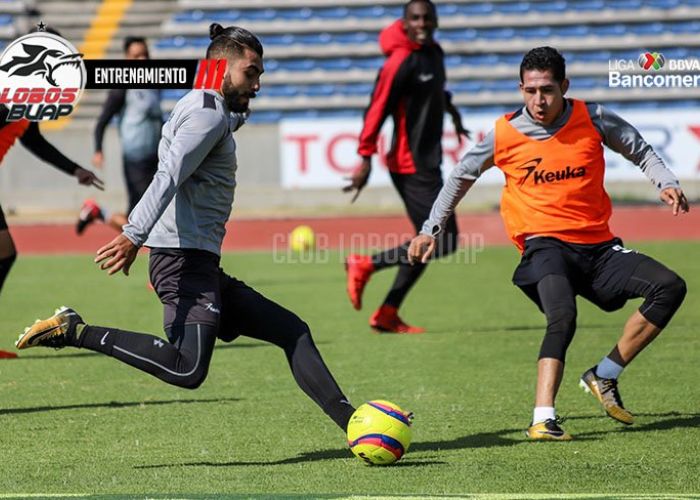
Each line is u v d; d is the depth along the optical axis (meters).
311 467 13.22
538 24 62.78
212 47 12.95
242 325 13.73
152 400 17.86
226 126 12.73
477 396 17.95
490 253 43.59
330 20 63.47
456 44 61.88
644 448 14.08
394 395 18.08
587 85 59.62
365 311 29.28
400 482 12.35
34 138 22.00
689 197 50.41
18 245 47.38
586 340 23.94
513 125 15.37
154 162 33.06
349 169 51.97
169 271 13.14
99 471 13.07
